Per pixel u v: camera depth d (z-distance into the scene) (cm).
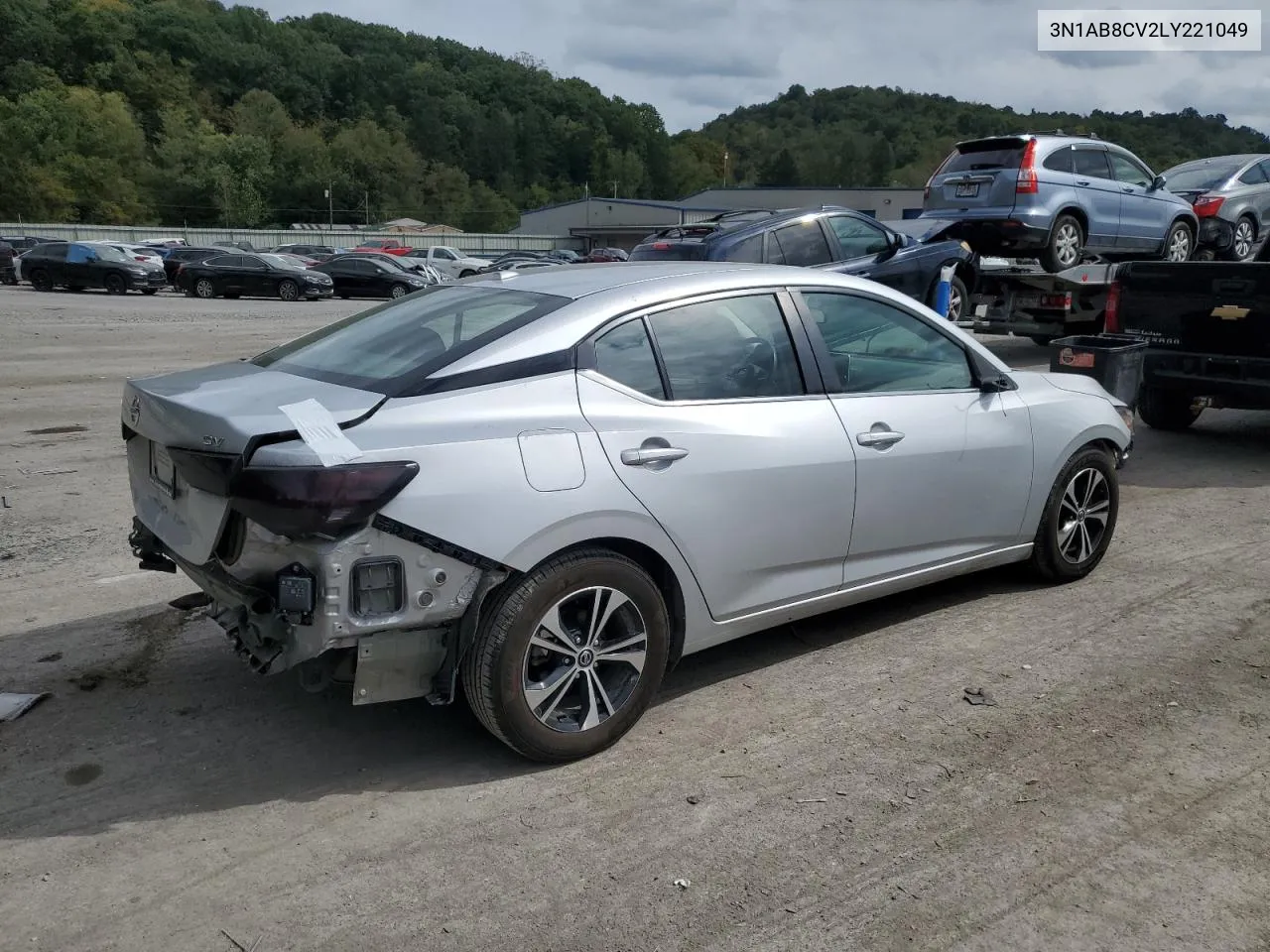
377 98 17538
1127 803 341
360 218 13825
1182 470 812
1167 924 283
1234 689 423
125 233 7406
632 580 366
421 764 368
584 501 349
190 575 369
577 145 18275
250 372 399
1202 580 554
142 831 327
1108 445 556
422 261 4644
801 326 427
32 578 560
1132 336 841
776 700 417
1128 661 450
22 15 13525
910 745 380
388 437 323
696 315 399
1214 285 806
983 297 1245
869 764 366
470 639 338
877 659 455
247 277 3173
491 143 17312
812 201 8175
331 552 313
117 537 636
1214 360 811
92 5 14638
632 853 315
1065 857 312
